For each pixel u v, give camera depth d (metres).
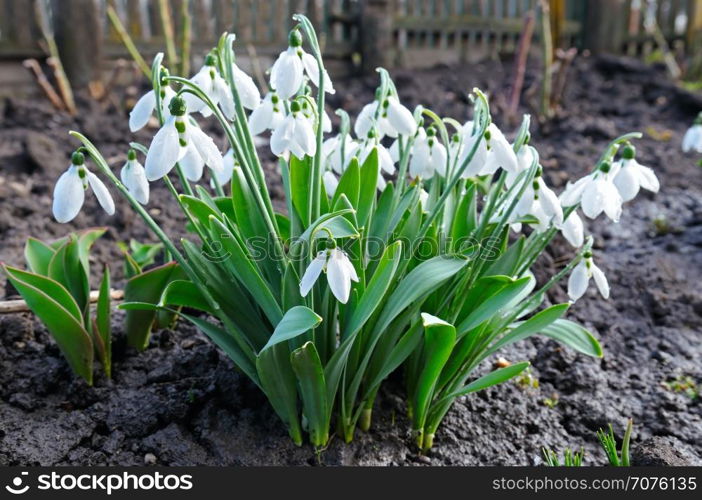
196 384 0.48
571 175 0.94
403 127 0.41
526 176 0.40
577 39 1.76
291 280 0.39
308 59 0.37
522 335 0.43
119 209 0.76
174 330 0.55
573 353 0.56
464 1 1.58
